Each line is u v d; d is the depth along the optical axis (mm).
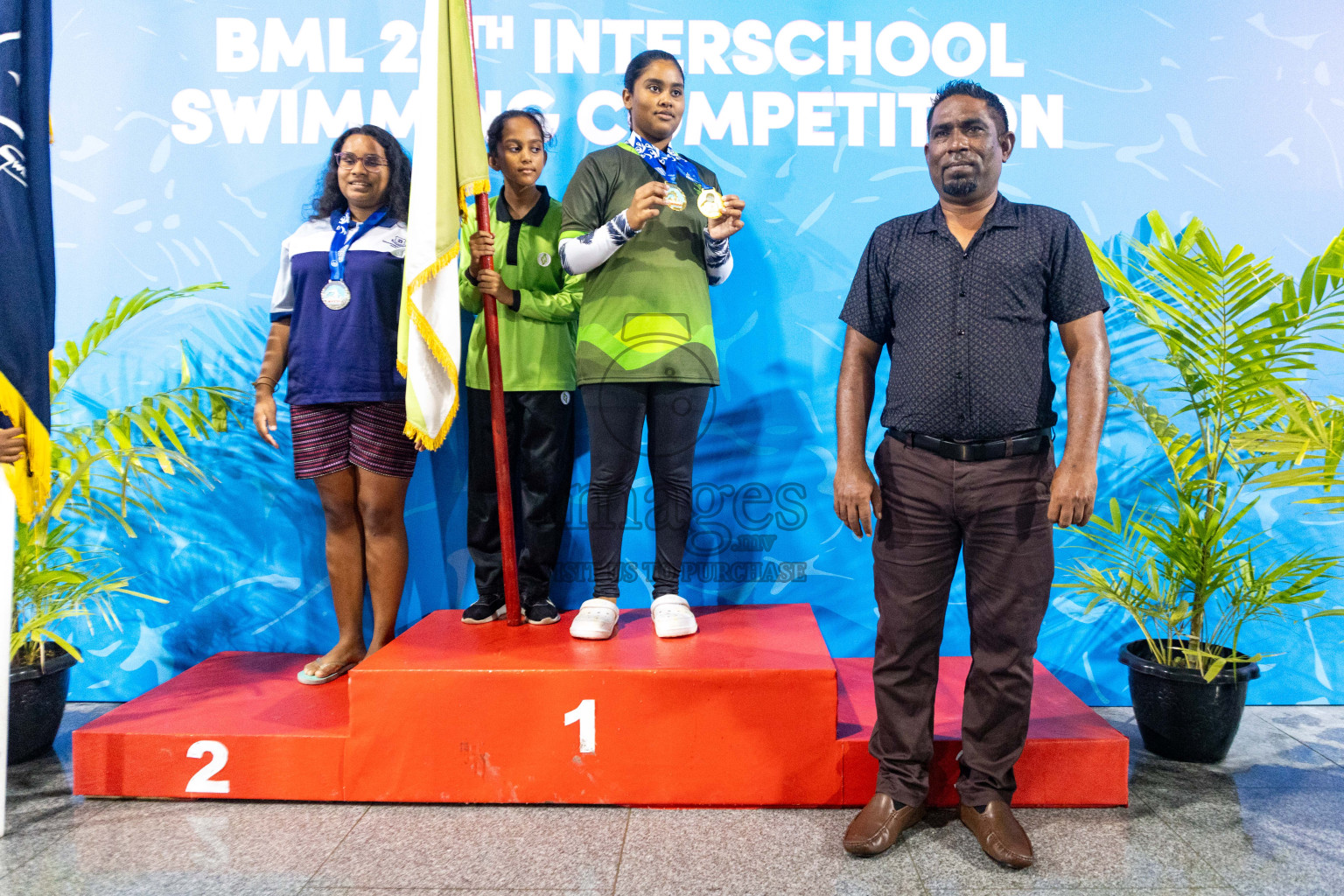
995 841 1825
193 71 2637
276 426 2652
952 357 1792
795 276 2648
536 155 2389
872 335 1941
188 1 2625
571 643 2242
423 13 2621
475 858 1848
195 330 2676
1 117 2002
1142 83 2602
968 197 1808
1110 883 1738
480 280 2264
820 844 1894
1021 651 1844
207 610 2719
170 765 2117
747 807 2066
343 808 2078
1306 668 2674
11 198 2014
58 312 2678
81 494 2580
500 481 2322
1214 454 2344
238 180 2652
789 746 2045
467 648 2211
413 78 2627
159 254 2670
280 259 2555
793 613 2516
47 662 2324
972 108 1771
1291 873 1769
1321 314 2326
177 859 1851
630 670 2031
